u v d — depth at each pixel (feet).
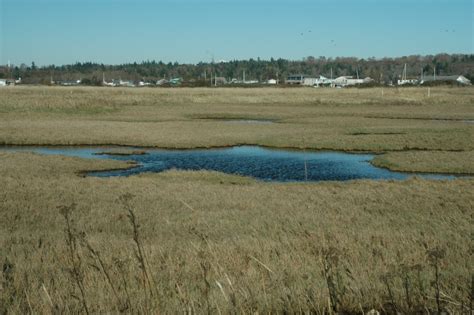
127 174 89.25
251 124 174.40
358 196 61.41
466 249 31.86
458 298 20.45
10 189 63.10
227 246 31.99
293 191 66.64
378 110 236.63
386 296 21.34
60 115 196.54
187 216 50.44
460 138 131.64
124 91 344.08
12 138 130.41
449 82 523.29
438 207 53.78
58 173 83.97
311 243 32.89
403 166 95.61
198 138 136.15
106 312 19.21
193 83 557.74
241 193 64.49
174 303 19.63
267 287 22.29
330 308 19.52
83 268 25.36
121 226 46.24
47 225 46.55
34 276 25.57
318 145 126.41
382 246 32.68
